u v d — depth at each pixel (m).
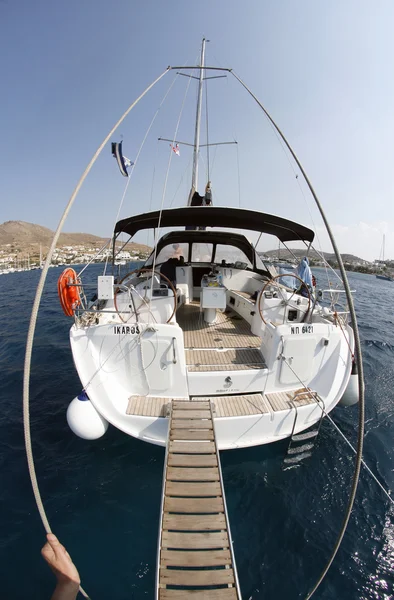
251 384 3.62
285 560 2.56
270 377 3.66
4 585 2.38
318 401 3.55
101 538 2.73
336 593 2.33
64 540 2.71
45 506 3.04
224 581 2.05
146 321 4.18
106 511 2.99
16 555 2.59
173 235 6.43
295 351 3.67
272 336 3.68
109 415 3.36
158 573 2.05
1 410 4.85
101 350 3.50
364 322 11.93
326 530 2.82
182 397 3.56
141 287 4.72
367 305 16.78
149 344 3.45
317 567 2.51
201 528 2.31
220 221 5.13
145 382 3.53
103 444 3.88
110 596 2.30
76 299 3.63
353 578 2.43
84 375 3.43
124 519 2.91
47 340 8.51
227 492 3.20
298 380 3.76
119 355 3.49
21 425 4.43
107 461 3.62
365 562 2.55
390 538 2.75
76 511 2.99
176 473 2.71
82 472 3.46
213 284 5.03
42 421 4.52
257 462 3.58
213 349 4.30
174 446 2.94
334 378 3.80
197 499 2.51
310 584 2.39
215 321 5.47
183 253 7.34
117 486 3.28
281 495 3.17
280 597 2.30
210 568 2.31
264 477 3.39
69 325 10.02
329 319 4.29
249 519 2.92
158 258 6.68
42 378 6.04
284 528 2.83
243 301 5.71
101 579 2.41
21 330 9.55
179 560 2.14
